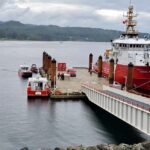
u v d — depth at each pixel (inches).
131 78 3002.0
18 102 3376.0
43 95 3553.2
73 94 3521.2
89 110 3068.4
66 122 2659.9
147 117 2014.0
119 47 3604.8
